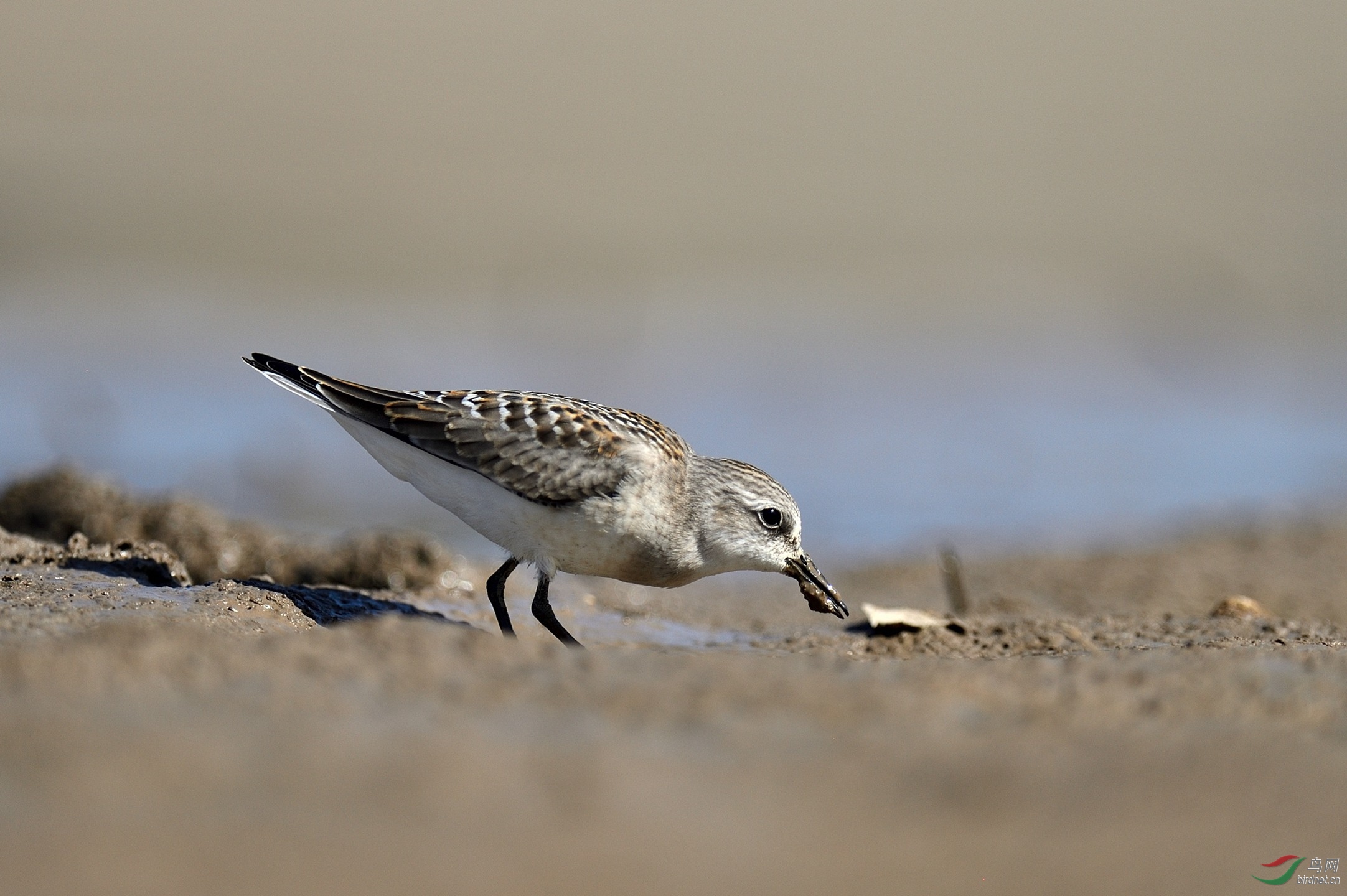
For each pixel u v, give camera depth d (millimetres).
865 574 15141
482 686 7000
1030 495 18578
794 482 18984
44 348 22344
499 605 10086
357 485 18141
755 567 10492
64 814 5445
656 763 6184
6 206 27000
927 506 18172
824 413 21781
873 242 30062
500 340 24078
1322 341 25984
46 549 10641
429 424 9844
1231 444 21219
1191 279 28656
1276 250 29828
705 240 29656
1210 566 15273
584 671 7352
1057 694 7328
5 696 6559
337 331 24000
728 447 20156
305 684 6891
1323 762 6379
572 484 9648
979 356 24906
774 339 25266
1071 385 23688
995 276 28844
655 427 10250
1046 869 5387
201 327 23688
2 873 5020
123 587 9547
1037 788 6059
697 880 5238
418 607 10922
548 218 29938
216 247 26953
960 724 6805
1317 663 8086
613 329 25125
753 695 7039
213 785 5746
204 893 4977
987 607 13211
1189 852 5547
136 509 13320
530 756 6168
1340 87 37750
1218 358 25062
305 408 20656
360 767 5965
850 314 26656
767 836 5578
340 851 5305
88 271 25547
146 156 29672
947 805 5895
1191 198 32500
